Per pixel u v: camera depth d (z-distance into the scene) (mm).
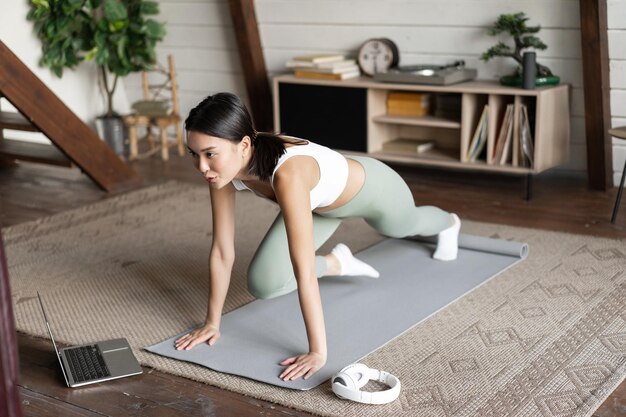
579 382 2336
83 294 3174
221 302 2695
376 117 4910
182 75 6082
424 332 2711
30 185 4984
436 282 3164
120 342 2645
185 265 3479
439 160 4730
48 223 4152
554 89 4379
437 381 2369
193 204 4434
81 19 5504
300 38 5418
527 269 3295
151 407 2281
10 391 1455
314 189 2449
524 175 4910
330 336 2684
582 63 4445
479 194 4547
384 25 5070
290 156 2342
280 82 5160
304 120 5133
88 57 5391
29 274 3420
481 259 3426
